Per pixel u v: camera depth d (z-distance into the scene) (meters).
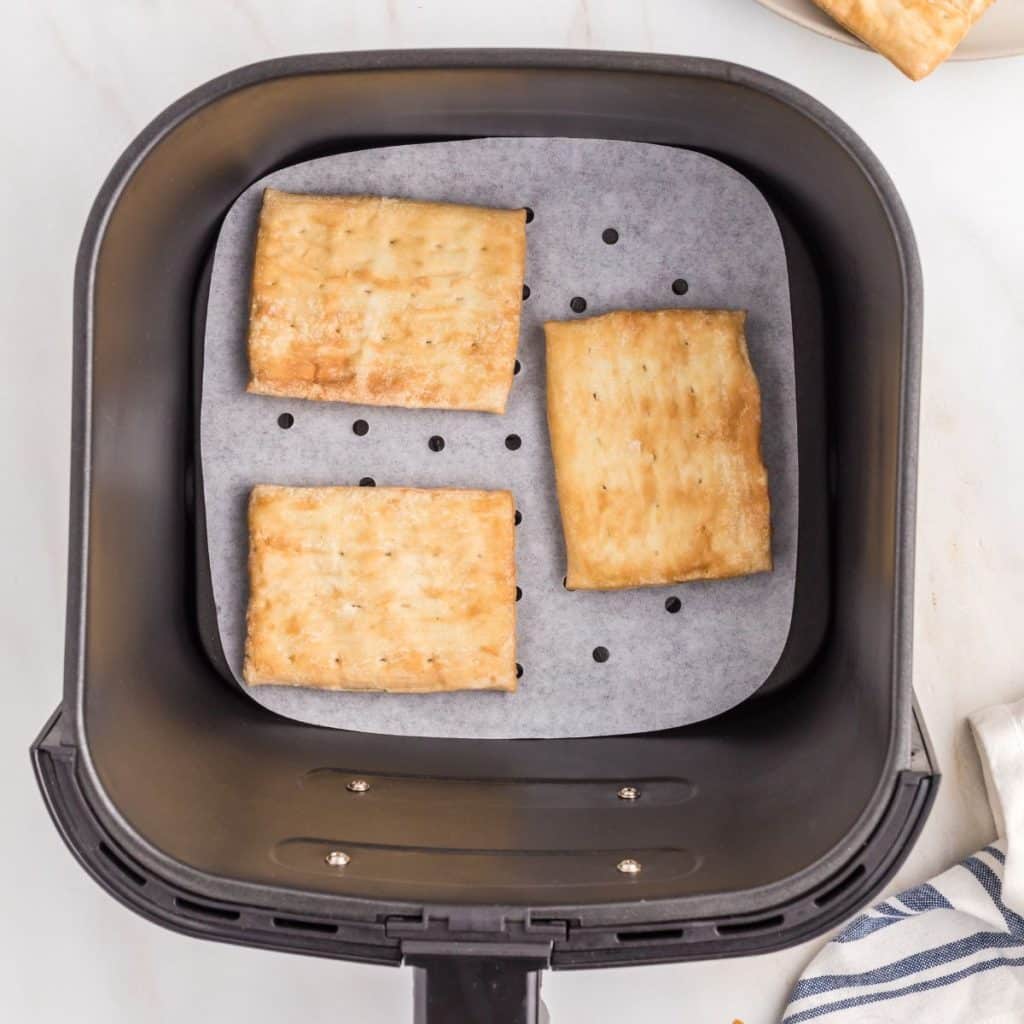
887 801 0.74
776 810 0.78
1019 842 0.88
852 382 0.81
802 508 0.84
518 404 0.85
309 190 0.84
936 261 0.89
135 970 0.91
